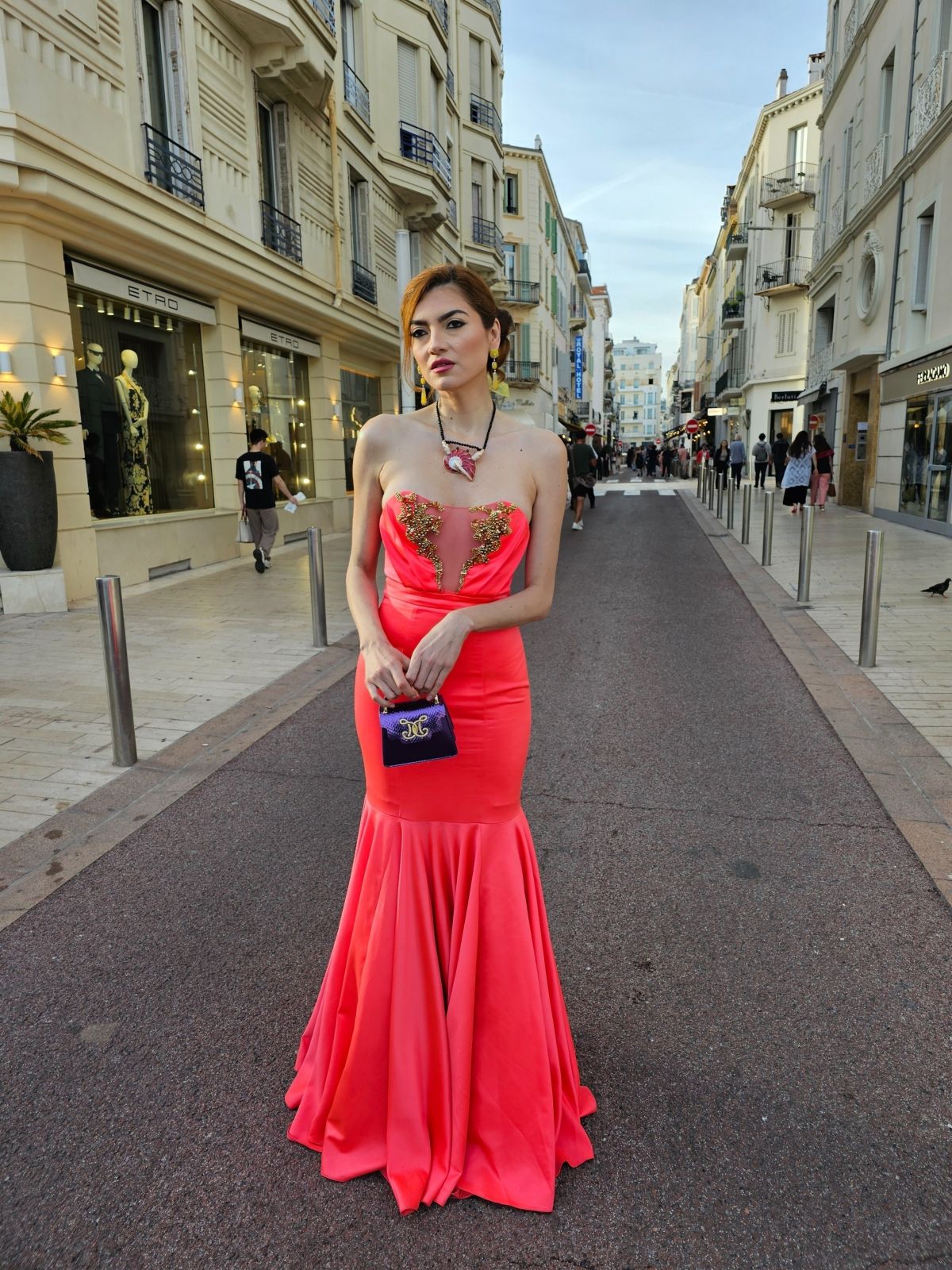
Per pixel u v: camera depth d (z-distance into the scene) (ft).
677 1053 7.47
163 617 25.93
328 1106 6.40
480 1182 6.07
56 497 26.84
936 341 42.96
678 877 10.41
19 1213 5.90
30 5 24.49
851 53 58.49
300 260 44.04
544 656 21.21
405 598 5.89
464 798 6.07
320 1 44.09
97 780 13.50
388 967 6.17
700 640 22.63
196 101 33.63
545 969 6.47
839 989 8.28
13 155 23.65
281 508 45.11
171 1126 6.70
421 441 5.98
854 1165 6.28
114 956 8.93
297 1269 5.49
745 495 40.98
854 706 16.46
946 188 42.47
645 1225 5.81
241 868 10.78
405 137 60.29
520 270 123.24
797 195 103.30
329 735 15.58
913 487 46.73
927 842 11.14
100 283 29.89
